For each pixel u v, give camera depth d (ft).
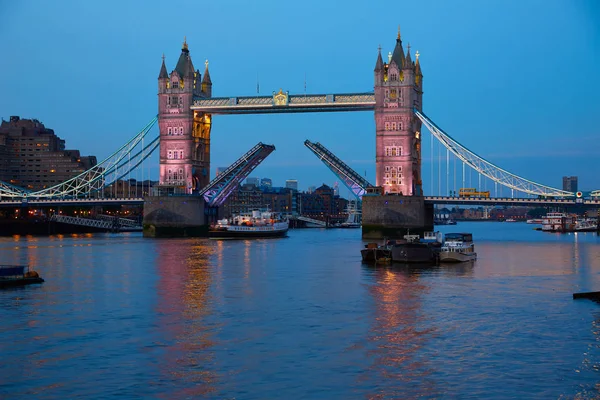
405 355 166.09
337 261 386.93
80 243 572.51
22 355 166.91
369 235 640.99
